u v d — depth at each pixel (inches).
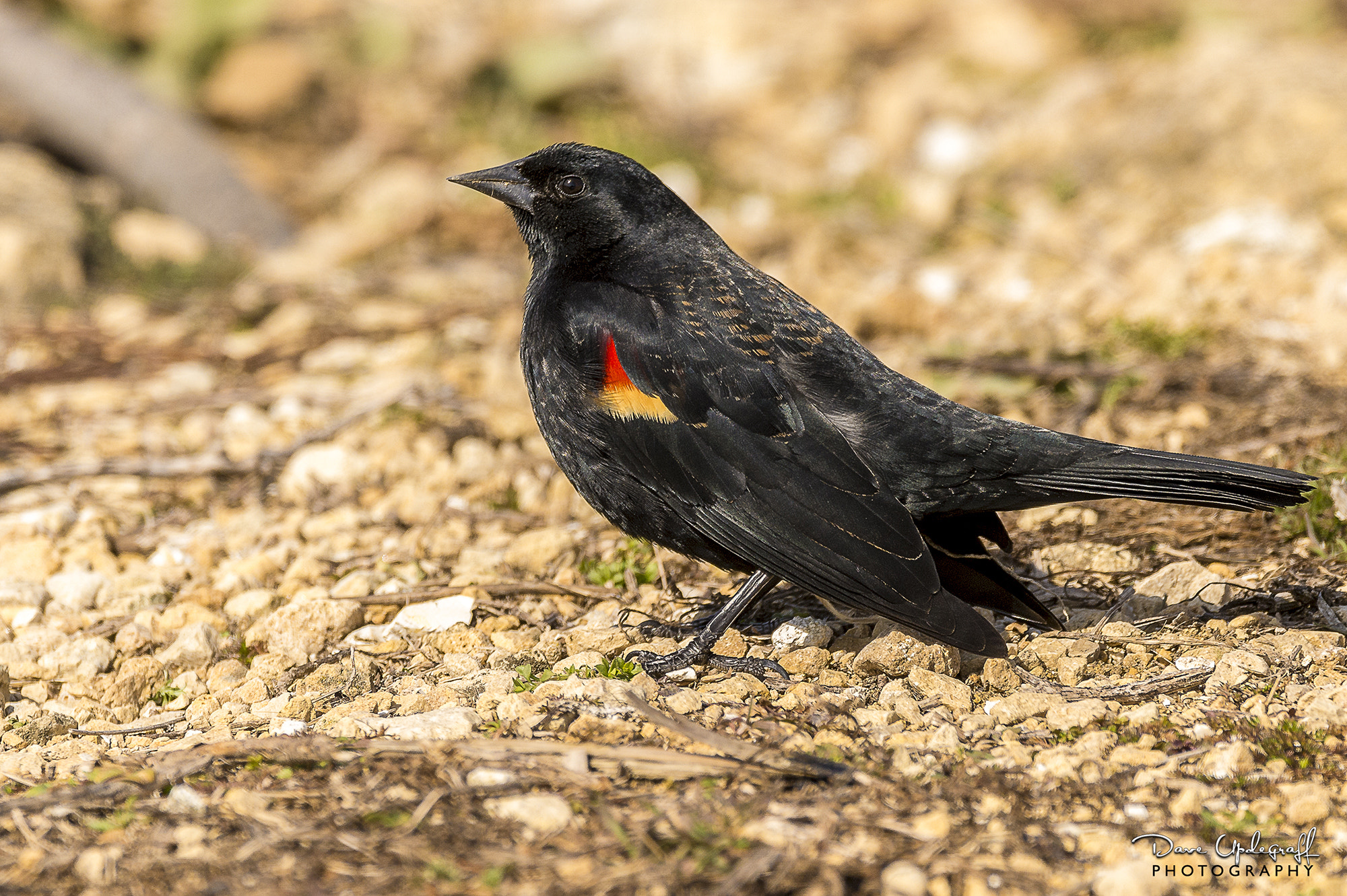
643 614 350.6
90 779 253.0
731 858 225.5
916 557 290.4
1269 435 427.5
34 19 779.4
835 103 852.6
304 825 235.0
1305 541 365.4
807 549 298.7
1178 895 223.0
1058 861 229.9
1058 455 298.4
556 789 247.0
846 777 251.0
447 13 890.7
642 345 312.8
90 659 326.0
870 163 788.0
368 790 246.1
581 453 323.9
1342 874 226.4
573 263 339.3
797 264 628.7
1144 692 288.2
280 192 768.3
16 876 223.3
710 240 333.1
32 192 682.2
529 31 885.8
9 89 727.7
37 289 629.0
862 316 558.3
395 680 315.0
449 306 612.4
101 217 696.4
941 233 677.9
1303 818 240.1
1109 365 497.7
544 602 356.8
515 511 429.7
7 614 356.2
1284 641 306.8
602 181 334.0
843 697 285.4
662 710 282.4
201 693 320.5
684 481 309.3
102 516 426.3
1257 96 696.4
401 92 832.9
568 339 321.1
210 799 244.1
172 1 816.3
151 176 721.0
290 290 637.3
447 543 399.9
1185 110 716.7
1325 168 641.0
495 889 217.5
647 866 222.4
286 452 466.3
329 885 219.0
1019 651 313.6
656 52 883.4
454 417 487.2
